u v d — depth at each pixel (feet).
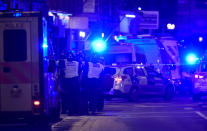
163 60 231.71
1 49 94.63
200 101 192.75
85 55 148.56
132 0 329.52
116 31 313.32
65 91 141.18
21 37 94.58
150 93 194.59
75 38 273.54
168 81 200.75
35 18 94.43
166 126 109.81
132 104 179.01
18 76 94.48
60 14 204.85
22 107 94.48
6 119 95.20
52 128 107.96
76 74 139.64
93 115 138.82
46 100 97.81
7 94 94.58
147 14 326.24
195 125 111.45
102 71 146.61
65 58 140.77
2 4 173.06
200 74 192.24
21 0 197.88
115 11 322.75
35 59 94.43
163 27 407.03
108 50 238.68
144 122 118.01
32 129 105.81
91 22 301.22
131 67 194.49
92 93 143.84
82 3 276.41
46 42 101.40
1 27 94.43
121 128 106.63
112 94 189.78
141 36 246.27
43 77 94.48
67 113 147.43
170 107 162.09
